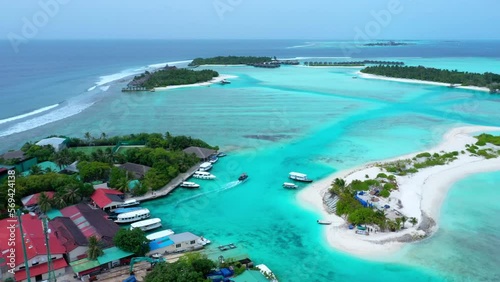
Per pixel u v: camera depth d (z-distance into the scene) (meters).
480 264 55.66
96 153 92.81
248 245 61.38
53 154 93.88
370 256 57.84
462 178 87.75
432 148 110.50
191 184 84.06
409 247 59.94
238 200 78.50
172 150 100.50
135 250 54.97
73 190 72.50
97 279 51.09
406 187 81.38
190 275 45.53
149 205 76.19
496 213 71.50
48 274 50.81
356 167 95.56
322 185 84.88
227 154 106.88
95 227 60.62
